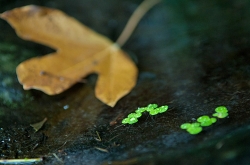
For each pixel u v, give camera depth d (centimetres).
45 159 32
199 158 32
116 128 33
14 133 33
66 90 37
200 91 35
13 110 35
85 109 35
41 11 40
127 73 38
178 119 33
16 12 39
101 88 36
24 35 39
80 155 32
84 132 33
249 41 40
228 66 37
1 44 40
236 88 35
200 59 39
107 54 39
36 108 36
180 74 38
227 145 33
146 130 33
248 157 33
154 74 39
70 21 40
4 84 37
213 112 33
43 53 40
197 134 32
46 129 34
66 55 39
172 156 32
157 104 35
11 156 32
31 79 36
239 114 33
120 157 32
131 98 36
